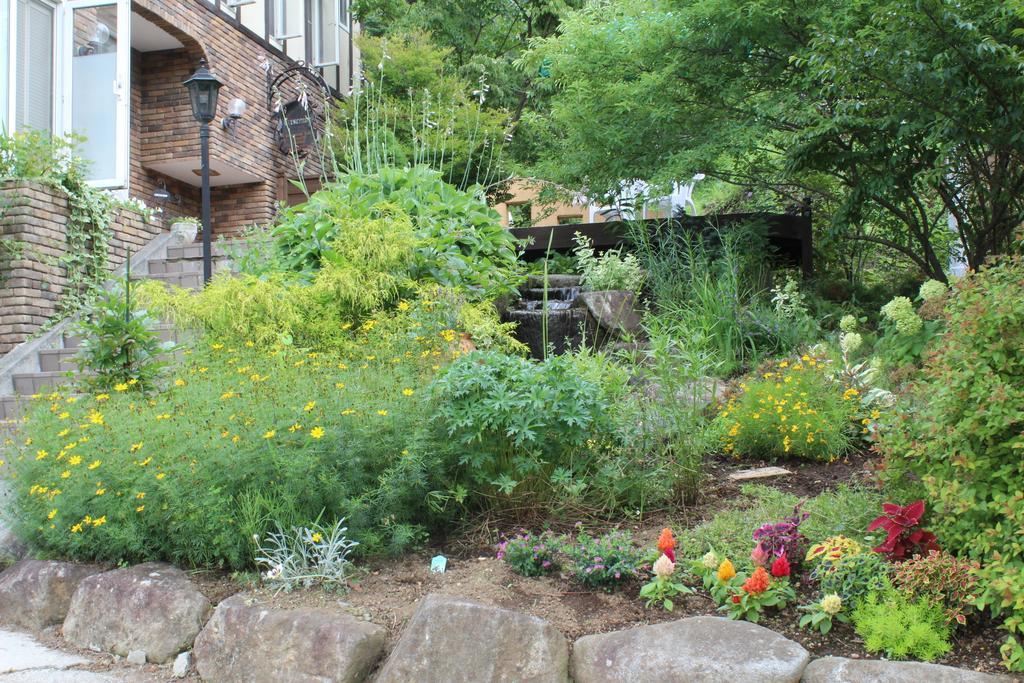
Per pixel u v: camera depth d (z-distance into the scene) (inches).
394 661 110.3
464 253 287.3
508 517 152.0
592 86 355.3
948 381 112.3
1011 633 99.0
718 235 346.9
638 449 157.9
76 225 311.1
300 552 131.3
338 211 271.9
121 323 203.5
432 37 584.1
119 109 373.1
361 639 112.1
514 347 236.5
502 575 129.6
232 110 473.7
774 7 301.9
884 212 371.6
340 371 170.2
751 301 296.5
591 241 406.6
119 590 134.9
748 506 152.6
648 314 276.2
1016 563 100.7
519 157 586.6
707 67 333.7
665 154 344.5
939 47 242.8
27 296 284.8
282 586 128.0
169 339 272.5
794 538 120.3
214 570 139.6
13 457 163.0
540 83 526.9
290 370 169.5
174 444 139.6
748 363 263.7
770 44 319.6
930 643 99.8
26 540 159.5
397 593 126.3
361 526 137.6
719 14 310.0
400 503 141.0
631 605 118.6
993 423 105.7
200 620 128.1
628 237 370.3
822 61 259.8
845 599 109.3
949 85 244.8
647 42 332.5
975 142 261.7
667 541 122.8
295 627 116.3
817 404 187.6
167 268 344.8
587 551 126.5
